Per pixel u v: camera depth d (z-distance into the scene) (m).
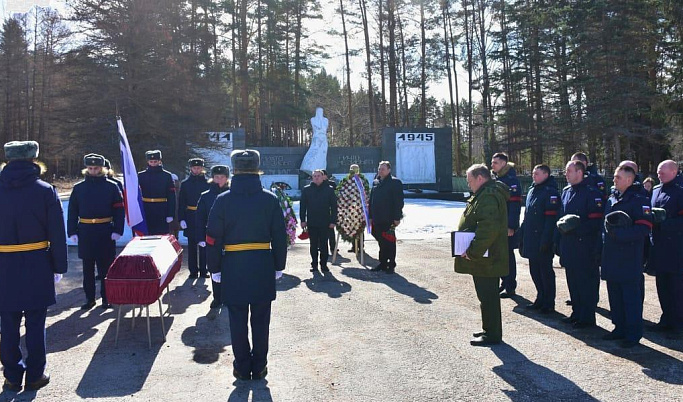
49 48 38.72
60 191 41.12
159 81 22.47
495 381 4.53
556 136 34.31
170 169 23.48
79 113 22.41
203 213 7.66
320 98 59.00
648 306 7.16
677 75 29.73
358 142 53.66
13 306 4.34
